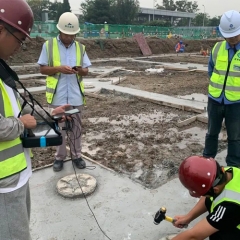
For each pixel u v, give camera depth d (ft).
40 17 200.95
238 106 12.25
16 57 60.03
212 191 6.31
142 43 86.58
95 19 189.16
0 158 5.79
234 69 12.19
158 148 16.62
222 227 6.23
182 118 22.45
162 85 35.83
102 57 75.97
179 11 298.15
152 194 11.82
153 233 9.60
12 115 6.04
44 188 12.32
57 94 13.00
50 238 9.41
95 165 14.35
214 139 13.51
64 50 12.89
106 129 20.17
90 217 10.41
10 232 6.06
